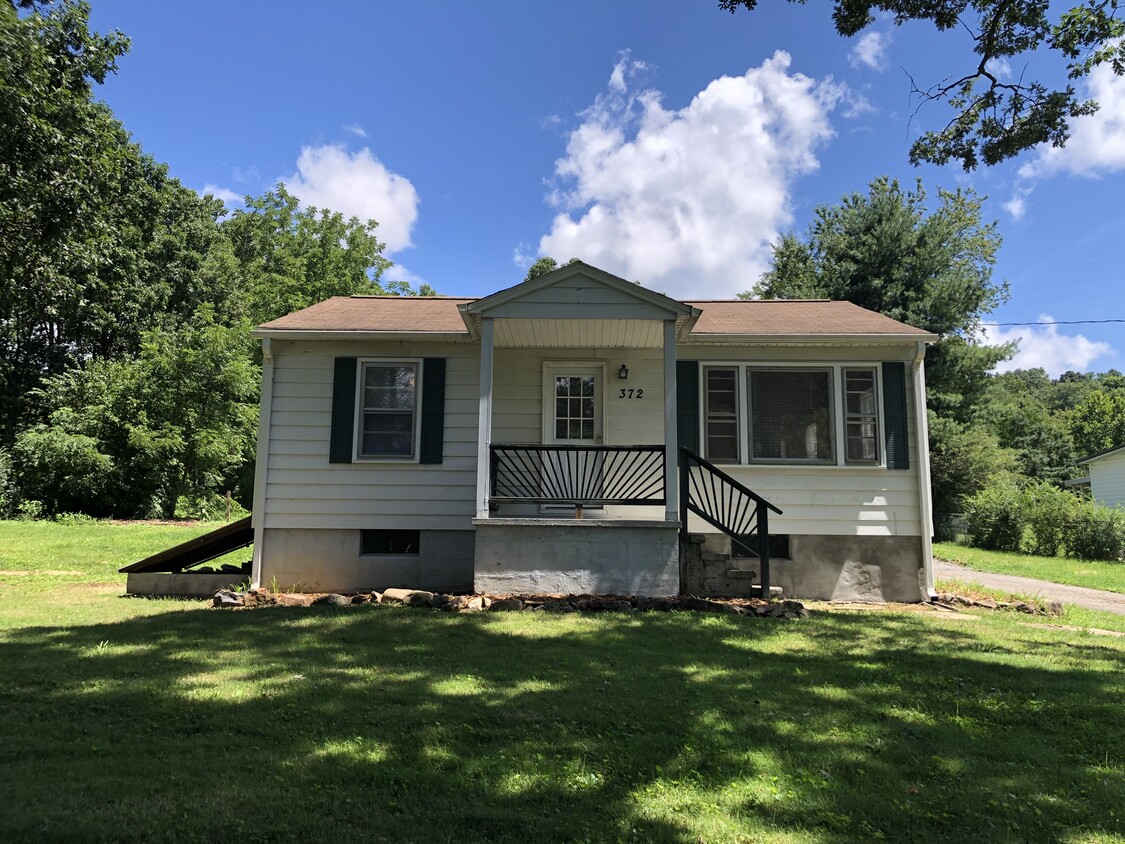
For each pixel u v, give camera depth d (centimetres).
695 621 757
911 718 448
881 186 3011
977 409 2958
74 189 1230
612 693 479
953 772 364
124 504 2367
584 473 1052
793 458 1037
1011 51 901
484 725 409
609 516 1044
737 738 400
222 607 837
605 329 971
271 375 1044
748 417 1043
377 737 384
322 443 1036
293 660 553
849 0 891
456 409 1050
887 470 1034
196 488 2534
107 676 493
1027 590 1280
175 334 2717
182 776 324
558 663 558
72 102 1248
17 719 400
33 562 1259
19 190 1141
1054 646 704
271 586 1009
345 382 1042
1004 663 607
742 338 1012
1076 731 437
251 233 3944
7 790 301
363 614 768
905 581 1018
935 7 889
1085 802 331
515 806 306
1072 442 5044
